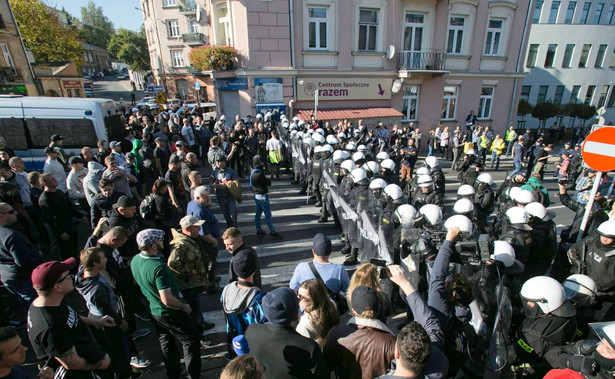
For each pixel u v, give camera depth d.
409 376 1.89
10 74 20.56
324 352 2.44
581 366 2.33
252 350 2.29
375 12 15.99
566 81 31.50
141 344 4.16
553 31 29.80
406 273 3.97
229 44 16.08
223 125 13.98
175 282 3.25
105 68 81.06
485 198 5.86
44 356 2.44
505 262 3.17
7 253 3.82
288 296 2.26
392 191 5.18
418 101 17.94
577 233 5.02
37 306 2.44
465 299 2.72
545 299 2.66
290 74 15.30
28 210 5.71
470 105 18.78
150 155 8.01
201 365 3.76
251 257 2.97
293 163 11.24
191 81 38.41
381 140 13.27
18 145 8.12
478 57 17.98
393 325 4.28
